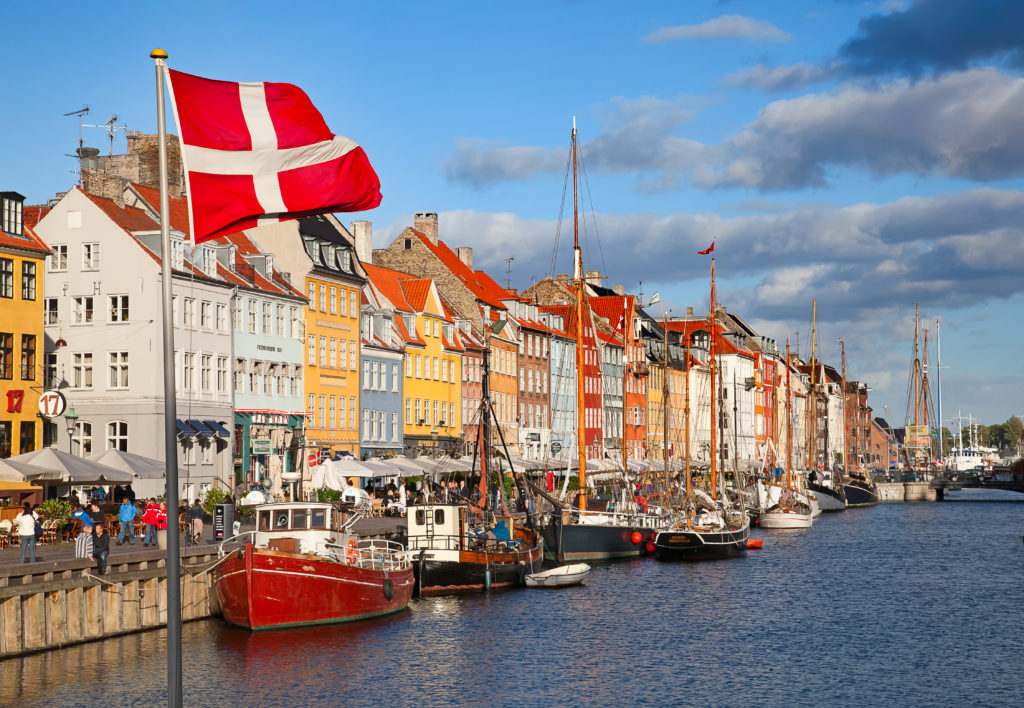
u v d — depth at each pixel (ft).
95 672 126.72
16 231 224.53
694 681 136.15
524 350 433.07
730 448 626.64
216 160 66.74
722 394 400.88
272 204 67.67
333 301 313.32
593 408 482.28
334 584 156.25
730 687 133.59
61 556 150.71
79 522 176.24
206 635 148.46
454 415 376.68
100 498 216.13
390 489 292.61
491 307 415.64
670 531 270.87
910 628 175.94
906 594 215.31
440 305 372.17
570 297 512.63
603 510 298.56
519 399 427.33
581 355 266.77
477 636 158.71
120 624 145.07
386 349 337.72
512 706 122.52
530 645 154.10
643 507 301.02
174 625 60.13
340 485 205.77
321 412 305.73
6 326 218.38
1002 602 205.36
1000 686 136.05
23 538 138.72
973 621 183.32
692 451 553.23
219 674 130.31
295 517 163.22
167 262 61.52
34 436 224.12
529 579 211.61
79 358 249.75
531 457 424.46
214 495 224.74
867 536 362.33
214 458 260.83
